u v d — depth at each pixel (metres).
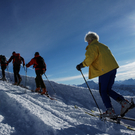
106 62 2.06
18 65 5.28
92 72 2.23
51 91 5.14
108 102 2.11
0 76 6.80
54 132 1.35
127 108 2.01
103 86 2.15
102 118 2.20
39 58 4.50
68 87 5.25
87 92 4.71
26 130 1.42
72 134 1.38
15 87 4.30
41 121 1.54
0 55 5.96
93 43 2.17
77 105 3.97
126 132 1.77
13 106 1.95
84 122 2.06
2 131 1.26
